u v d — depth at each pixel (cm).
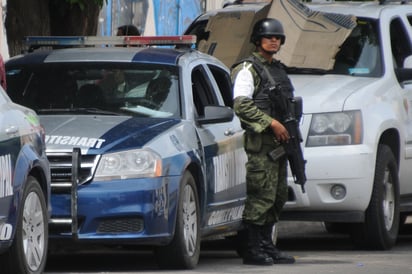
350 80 3722
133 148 2756
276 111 2977
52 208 2727
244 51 4031
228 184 3197
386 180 3650
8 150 2375
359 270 2927
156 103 3050
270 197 3000
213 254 3553
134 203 2716
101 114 3017
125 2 5706
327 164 3491
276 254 3095
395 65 3884
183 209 2853
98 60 3164
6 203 2355
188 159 2872
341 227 4297
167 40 3269
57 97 3080
